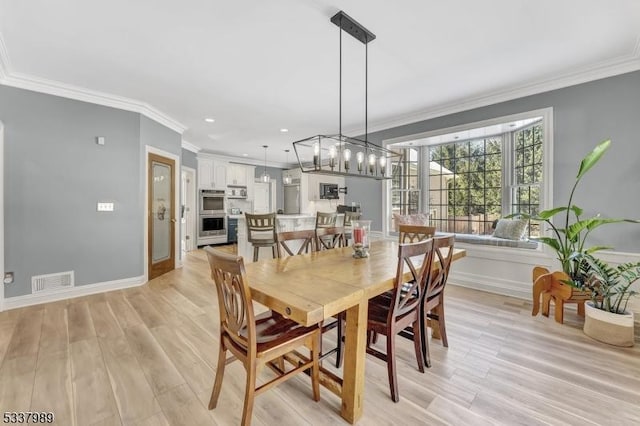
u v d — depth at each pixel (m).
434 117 4.01
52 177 3.16
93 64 2.70
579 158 2.90
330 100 3.62
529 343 2.28
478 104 3.57
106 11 1.95
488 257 3.54
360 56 2.57
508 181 4.18
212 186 7.08
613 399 1.63
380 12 1.97
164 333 2.44
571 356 2.08
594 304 2.43
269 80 3.05
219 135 5.45
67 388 1.72
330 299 1.32
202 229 6.85
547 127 3.08
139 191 3.80
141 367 1.94
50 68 2.78
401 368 1.96
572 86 2.93
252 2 1.86
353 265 1.98
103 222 3.50
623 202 2.69
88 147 3.38
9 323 2.60
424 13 1.98
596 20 2.07
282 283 1.56
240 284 1.33
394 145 4.75
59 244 3.21
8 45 2.37
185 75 2.94
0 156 2.84
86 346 2.20
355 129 4.94
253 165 8.10
